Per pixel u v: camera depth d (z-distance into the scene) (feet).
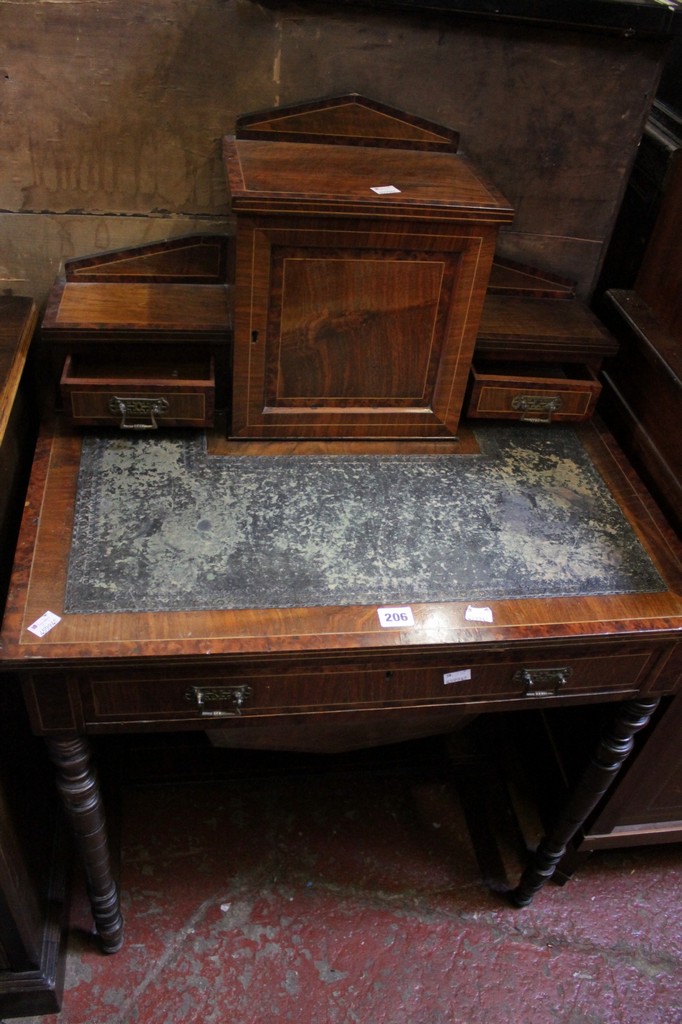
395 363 4.46
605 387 5.33
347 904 5.62
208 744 6.19
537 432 4.94
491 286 5.14
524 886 5.51
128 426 4.41
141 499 4.15
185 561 3.88
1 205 4.41
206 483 4.29
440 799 6.27
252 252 3.93
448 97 4.41
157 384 4.27
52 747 3.96
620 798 5.20
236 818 6.02
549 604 3.95
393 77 4.31
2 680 4.23
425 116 4.47
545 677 4.11
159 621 3.63
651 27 4.19
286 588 3.84
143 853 5.77
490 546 4.18
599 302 5.69
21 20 3.85
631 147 4.70
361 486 4.41
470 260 4.13
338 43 4.16
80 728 3.89
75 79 4.06
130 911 5.45
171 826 5.93
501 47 4.26
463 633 3.77
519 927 5.59
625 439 5.05
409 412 4.65
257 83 4.22
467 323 4.34
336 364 4.42
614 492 4.59
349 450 4.63
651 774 5.06
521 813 6.00
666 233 4.84
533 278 5.13
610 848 5.82
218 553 3.94
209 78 4.17
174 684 3.76
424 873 5.83
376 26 4.12
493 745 6.41
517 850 6.00
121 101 4.17
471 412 4.78
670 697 4.56
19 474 4.53
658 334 4.81
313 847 5.91
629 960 5.49
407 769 6.27
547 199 4.86
